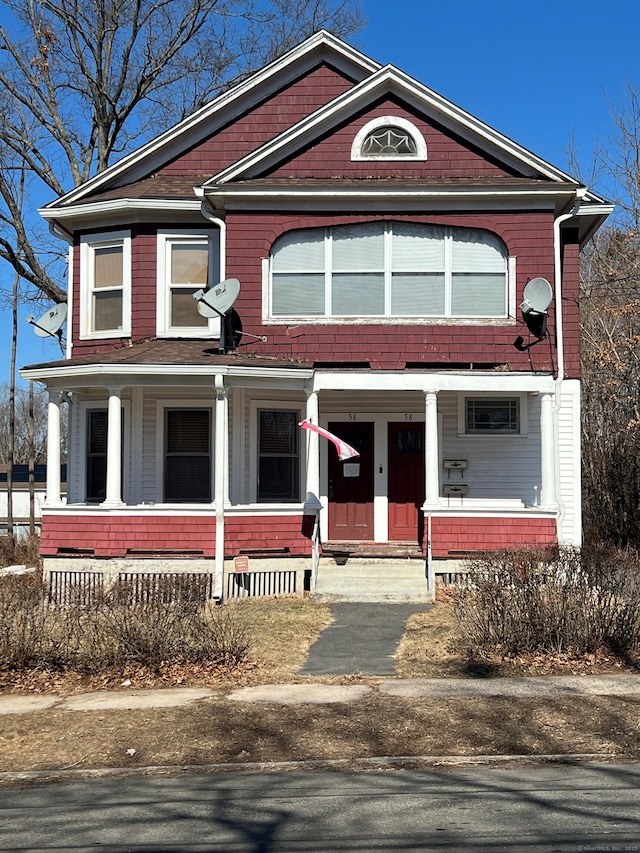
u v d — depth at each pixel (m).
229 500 16.56
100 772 7.69
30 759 8.05
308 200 16.77
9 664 10.79
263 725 8.70
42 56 27.17
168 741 8.36
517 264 16.59
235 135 19.67
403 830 6.02
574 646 11.16
